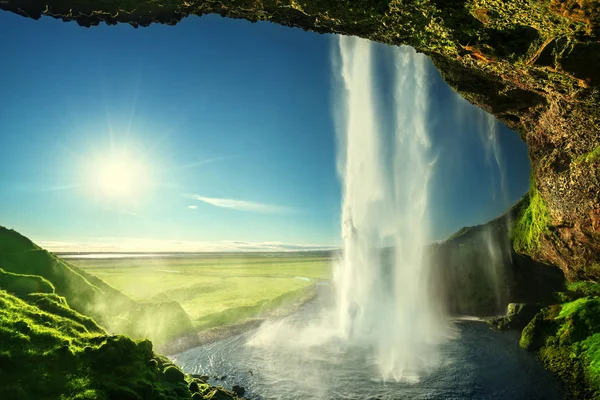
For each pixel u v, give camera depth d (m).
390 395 22.23
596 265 23.41
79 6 10.28
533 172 26.80
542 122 19.61
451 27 10.81
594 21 8.54
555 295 38.34
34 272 19.16
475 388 23.20
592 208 19.53
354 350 30.75
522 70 12.58
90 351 12.97
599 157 17.48
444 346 31.91
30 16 10.45
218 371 25.91
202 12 11.45
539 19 9.34
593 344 25.64
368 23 11.64
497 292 43.94
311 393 22.52
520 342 31.62
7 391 10.44
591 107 13.90
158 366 15.88
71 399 10.86
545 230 26.48
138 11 10.77
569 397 21.97
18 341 12.16
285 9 11.52
